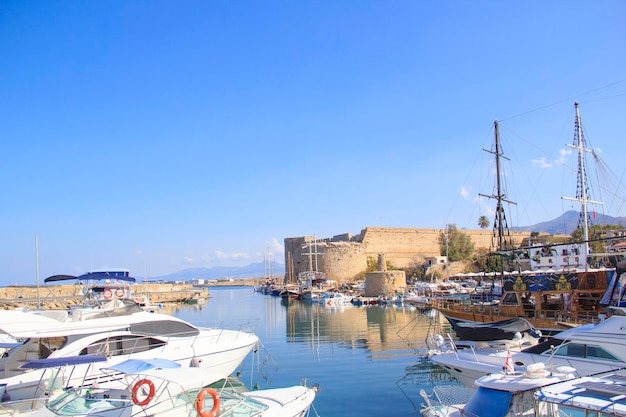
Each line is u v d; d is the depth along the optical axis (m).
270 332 37.72
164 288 92.06
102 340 16.73
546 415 10.28
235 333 21.38
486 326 20.81
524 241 94.19
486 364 16.03
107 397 12.85
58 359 13.24
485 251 110.75
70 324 16.94
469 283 80.06
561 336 15.09
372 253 104.44
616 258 31.91
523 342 18.31
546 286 25.91
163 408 11.78
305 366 23.66
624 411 8.52
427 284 76.12
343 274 100.44
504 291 28.20
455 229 110.50
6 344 15.70
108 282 28.55
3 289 61.91
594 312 23.92
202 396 11.56
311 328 39.88
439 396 15.51
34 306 53.50
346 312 55.31
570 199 33.56
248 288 172.62
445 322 42.12
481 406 11.52
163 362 13.61
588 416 9.06
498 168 38.09
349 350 28.14
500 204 37.94
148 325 18.55
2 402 12.99
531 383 11.08
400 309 58.62
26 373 14.68
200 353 18.70
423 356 25.38
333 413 16.16
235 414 12.23
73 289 66.88
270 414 12.67
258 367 23.03
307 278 96.94
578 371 13.91
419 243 109.81
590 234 62.88
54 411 12.01
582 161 34.44
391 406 16.84
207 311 59.75
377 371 22.11
